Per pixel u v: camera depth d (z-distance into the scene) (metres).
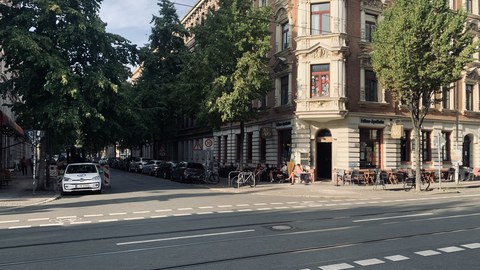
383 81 22.75
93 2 22.00
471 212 13.41
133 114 22.88
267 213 13.12
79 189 19.84
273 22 30.06
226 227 10.38
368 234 9.41
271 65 30.95
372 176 25.94
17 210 14.41
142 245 8.32
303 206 15.23
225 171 35.47
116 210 13.88
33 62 19.62
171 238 9.01
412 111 23.09
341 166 26.25
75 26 20.31
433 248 7.99
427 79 21.45
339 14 26.12
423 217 12.20
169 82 41.94
